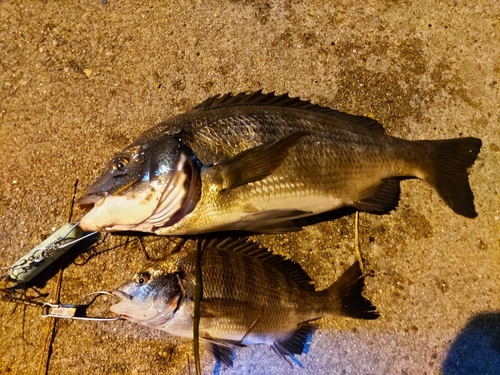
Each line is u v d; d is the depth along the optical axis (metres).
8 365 0.47
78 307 0.48
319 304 0.47
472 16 0.55
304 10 0.54
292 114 0.47
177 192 0.43
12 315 0.48
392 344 0.50
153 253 0.50
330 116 0.49
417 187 0.52
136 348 0.49
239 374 0.49
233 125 0.45
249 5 0.54
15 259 0.49
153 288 0.45
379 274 0.51
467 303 0.51
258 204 0.45
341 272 0.51
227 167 0.44
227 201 0.44
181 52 0.53
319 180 0.47
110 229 0.45
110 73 0.52
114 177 0.44
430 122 0.54
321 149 0.46
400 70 0.54
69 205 0.50
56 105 0.51
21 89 0.51
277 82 0.53
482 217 0.52
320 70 0.54
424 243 0.52
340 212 0.52
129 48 0.52
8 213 0.49
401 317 0.51
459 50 0.54
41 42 0.52
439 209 0.52
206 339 0.45
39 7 0.52
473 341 0.51
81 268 0.49
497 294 0.52
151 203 0.43
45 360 0.48
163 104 0.52
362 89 0.54
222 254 0.46
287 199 0.46
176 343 0.49
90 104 0.51
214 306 0.44
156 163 0.43
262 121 0.46
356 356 0.50
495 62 0.54
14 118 0.51
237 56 0.53
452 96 0.54
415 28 0.54
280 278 0.46
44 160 0.50
